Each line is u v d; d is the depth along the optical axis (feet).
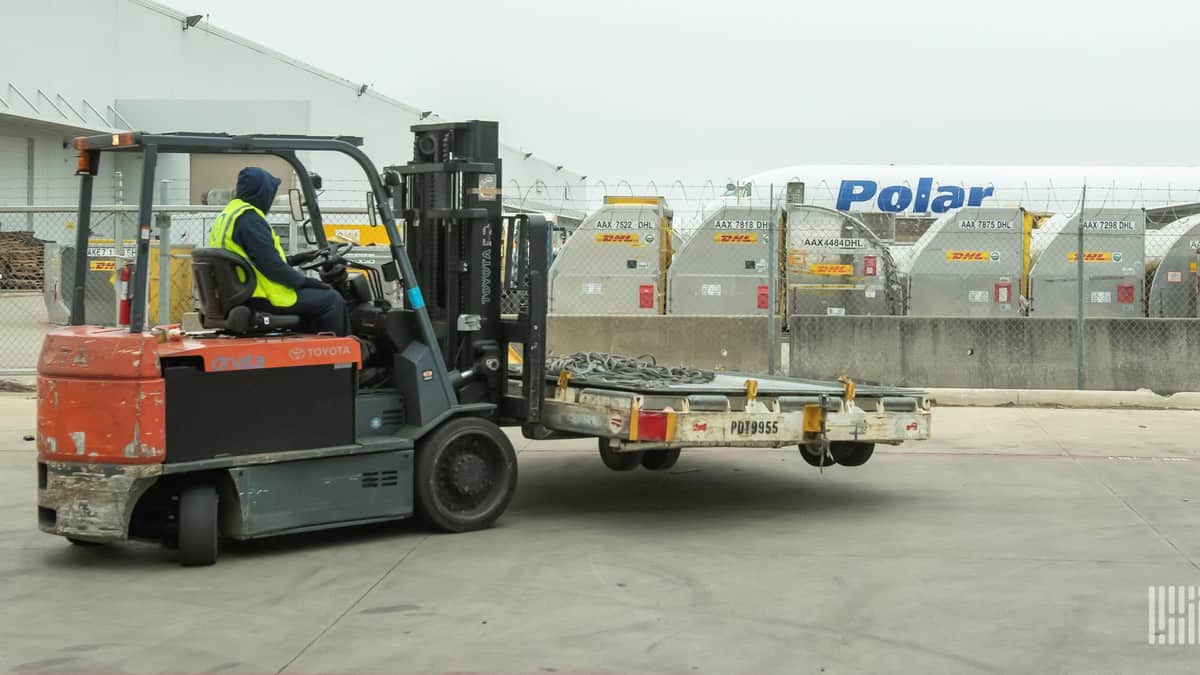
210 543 22.56
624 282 65.57
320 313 24.61
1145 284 65.57
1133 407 47.60
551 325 54.13
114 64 132.05
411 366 24.95
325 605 20.15
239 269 23.76
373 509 24.38
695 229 65.98
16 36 117.29
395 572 22.31
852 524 26.86
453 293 26.66
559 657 17.43
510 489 26.32
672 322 53.67
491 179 26.58
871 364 51.13
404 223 28.17
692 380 30.60
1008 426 42.55
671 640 18.28
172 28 140.36
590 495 30.25
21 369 52.85
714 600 20.52
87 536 21.94
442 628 18.84
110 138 22.80
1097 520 27.35
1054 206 110.93
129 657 17.39
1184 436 40.32
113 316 68.69
